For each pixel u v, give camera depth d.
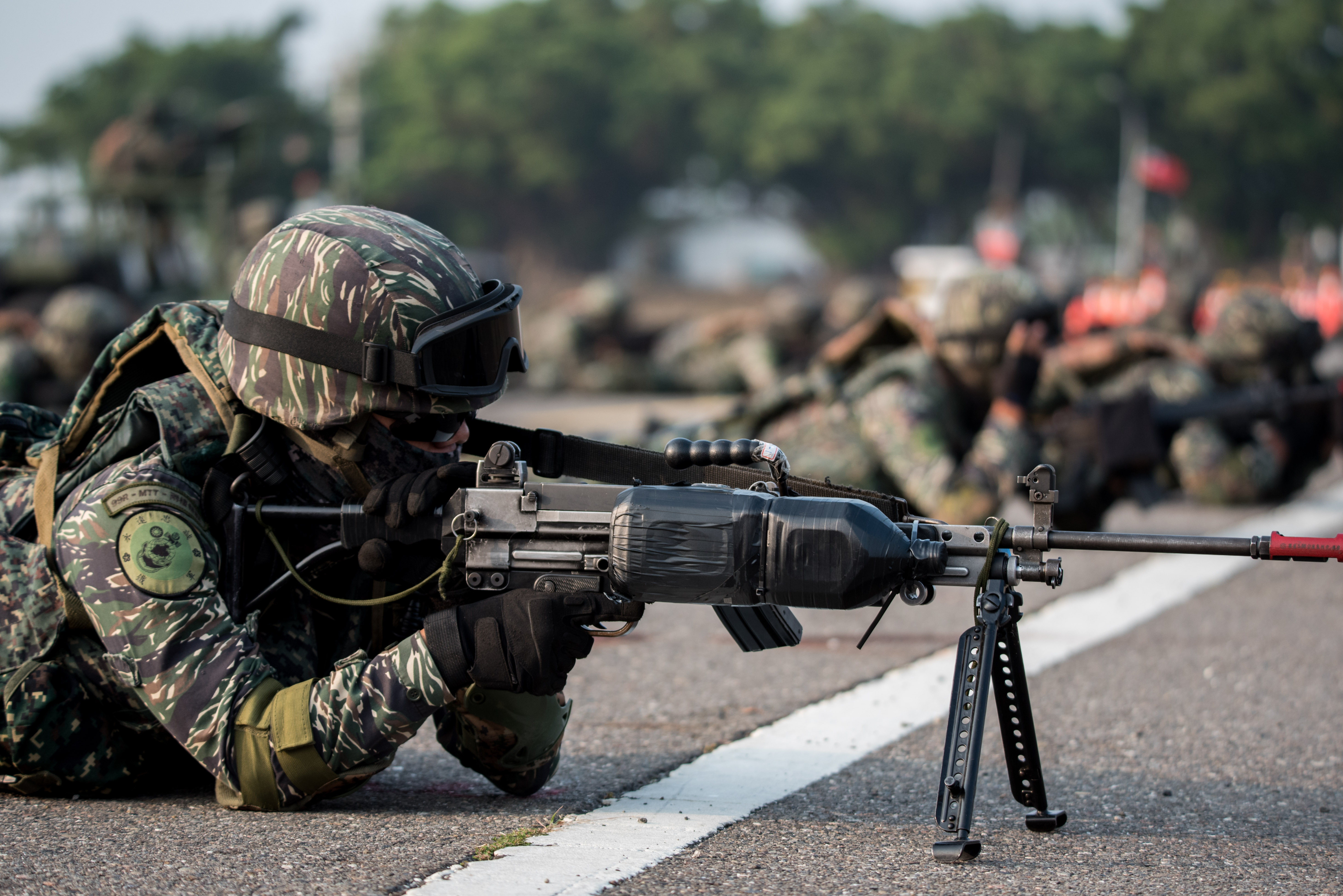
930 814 6.54
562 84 160.75
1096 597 12.95
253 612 6.15
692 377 38.03
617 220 172.75
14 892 5.23
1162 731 8.34
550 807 6.55
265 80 166.00
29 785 6.35
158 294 37.78
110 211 37.94
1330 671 9.99
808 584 5.30
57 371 24.12
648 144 166.12
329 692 5.79
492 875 5.49
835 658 10.41
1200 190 149.50
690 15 180.62
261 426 6.02
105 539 5.90
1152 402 14.40
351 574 6.28
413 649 5.71
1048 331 13.59
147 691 5.90
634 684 9.55
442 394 5.86
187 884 5.34
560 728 6.60
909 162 160.00
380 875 5.46
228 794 6.09
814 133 157.12
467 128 161.88
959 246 167.12
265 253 6.02
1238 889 5.52
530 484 5.73
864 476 13.67
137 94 159.62
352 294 5.81
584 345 39.44
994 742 8.04
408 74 163.88
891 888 5.44
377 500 5.86
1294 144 144.38
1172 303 26.55
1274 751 7.88
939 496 13.16
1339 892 5.51
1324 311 62.09
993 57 156.00
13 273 36.59
